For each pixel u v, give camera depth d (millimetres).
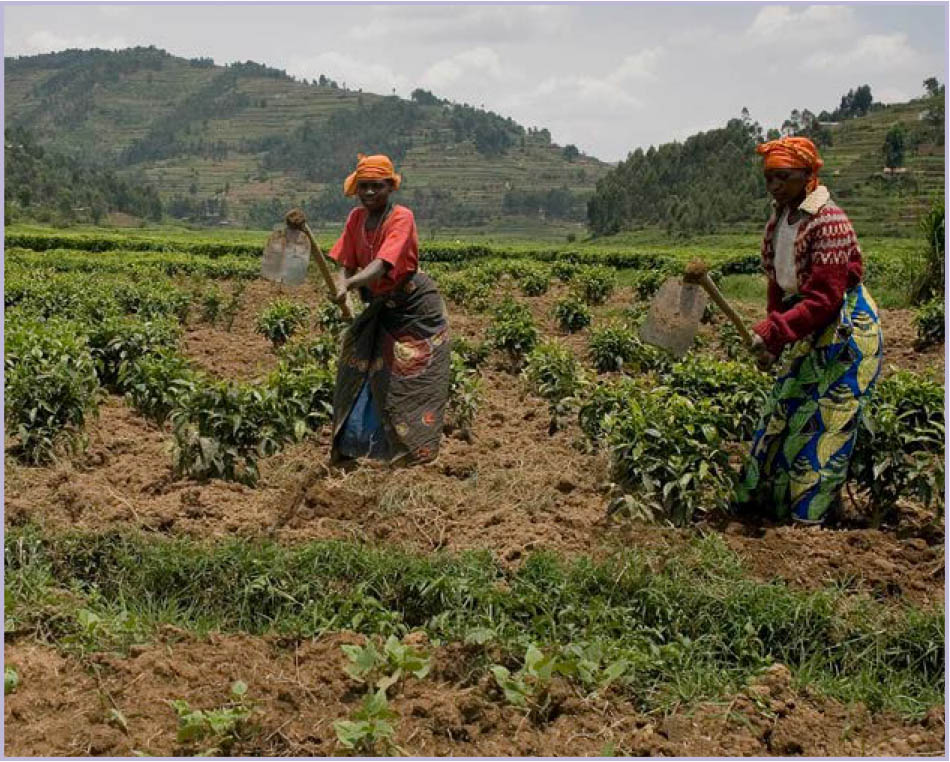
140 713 5391
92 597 6641
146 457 9867
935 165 78125
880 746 5617
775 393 8609
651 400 8836
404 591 6895
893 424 8625
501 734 5496
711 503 8406
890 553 7941
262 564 6992
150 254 38531
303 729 5398
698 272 8086
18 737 5156
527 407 12953
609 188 90625
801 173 8188
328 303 18375
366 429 8727
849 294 8305
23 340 10812
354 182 8406
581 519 8266
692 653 6449
